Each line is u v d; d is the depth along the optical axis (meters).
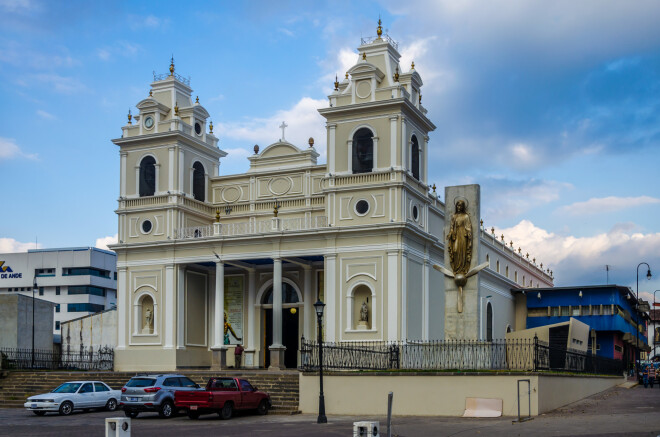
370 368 39.25
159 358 53.16
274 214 51.62
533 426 26.91
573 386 36.28
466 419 30.83
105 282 122.12
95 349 60.91
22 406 44.16
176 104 56.94
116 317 58.00
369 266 48.31
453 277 36.38
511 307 70.94
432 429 27.44
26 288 120.81
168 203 54.69
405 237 48.34
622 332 68.25
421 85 53.03
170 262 53.78
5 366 52.12
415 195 50.28
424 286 50.91
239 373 42.91
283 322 55.06
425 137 53.19
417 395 33.19
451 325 36.25
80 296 118.56
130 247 54.94
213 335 56.00
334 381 35.38
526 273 83.69
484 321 63.03
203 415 36.69
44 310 59.56
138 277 54.97
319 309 33.12
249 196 57.25
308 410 36.12
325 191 50.06
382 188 48.75
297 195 55.75
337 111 50.25
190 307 54.62
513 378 31.42
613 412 30.62
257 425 31.17
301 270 54.66
